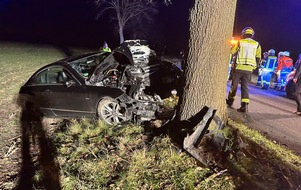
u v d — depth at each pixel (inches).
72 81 198.8
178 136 150.4
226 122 164.4
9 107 251.4
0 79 382.0
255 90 335.0
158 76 209.6
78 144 165.6
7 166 149.3
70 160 149.6
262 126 197.5
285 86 304.8
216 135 147.2
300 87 221.9
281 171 128.3
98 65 195.5
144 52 208.1
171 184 121.5
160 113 197.0
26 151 165.9
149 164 135.6
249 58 217.5
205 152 139.1
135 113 183.8
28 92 222.5
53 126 207.2
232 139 147.8
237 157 135.7
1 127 203.5
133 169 131.8
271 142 163.5
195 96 153.0
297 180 123.0
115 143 158.4
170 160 135.5
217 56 146.8
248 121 207.5
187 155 138.6
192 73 152.3
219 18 140.9
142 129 174.6
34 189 128.3
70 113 208.8
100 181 127.7
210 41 144.3
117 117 192.2
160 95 214.8
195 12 145.4
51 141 177.9
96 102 192.4
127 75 193.5
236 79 226.8
